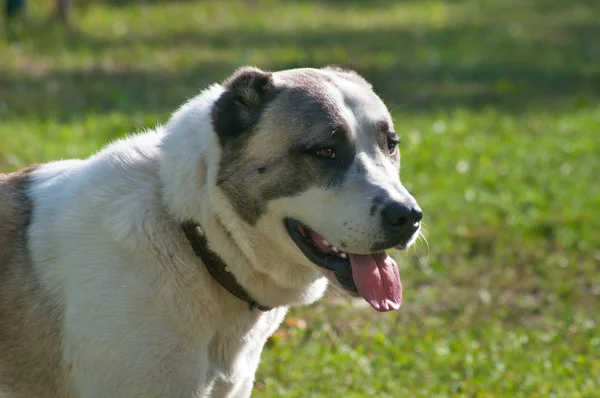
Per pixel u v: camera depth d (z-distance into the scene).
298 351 9.90
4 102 18.16
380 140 6.71
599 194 15.23
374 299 6.37
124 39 24.95
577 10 34.34
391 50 26.12
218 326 6.48
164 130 6.84
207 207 6.38
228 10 30.83
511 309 11.48
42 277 6.39
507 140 18.19
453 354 10.06
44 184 6.77
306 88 6.59
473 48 27.00
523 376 9.60
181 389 6.32
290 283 6.62
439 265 12.45
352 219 6.28
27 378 6.47
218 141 6.41
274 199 6.41
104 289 6.24
